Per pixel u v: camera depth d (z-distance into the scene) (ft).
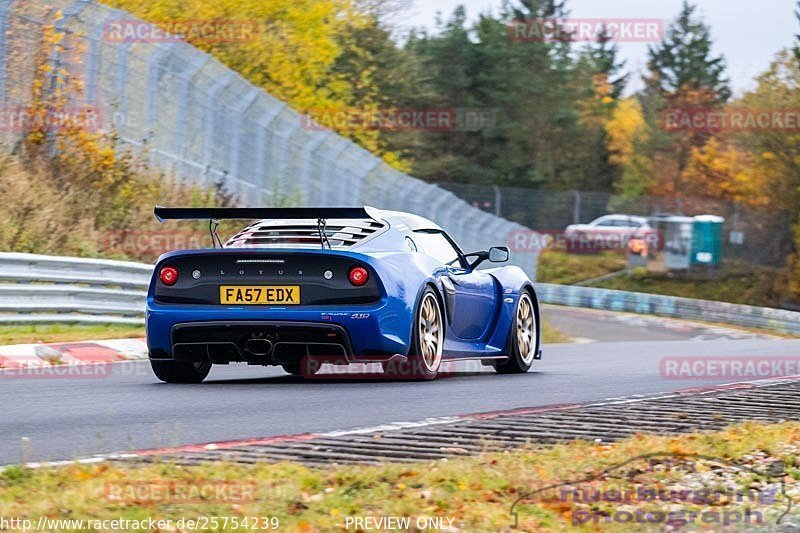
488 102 498.69
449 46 492.95
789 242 437.17
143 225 163.43
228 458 43.55
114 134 168.35
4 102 158.51
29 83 160.97
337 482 38.60
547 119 505.25
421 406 61.05
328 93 295.07
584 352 119.03
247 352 70.54
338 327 68.80
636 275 413.59
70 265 115.14
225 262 70.33
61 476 38.17
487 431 51.78
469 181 473.67
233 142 184.44
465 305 79.15
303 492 36.94
